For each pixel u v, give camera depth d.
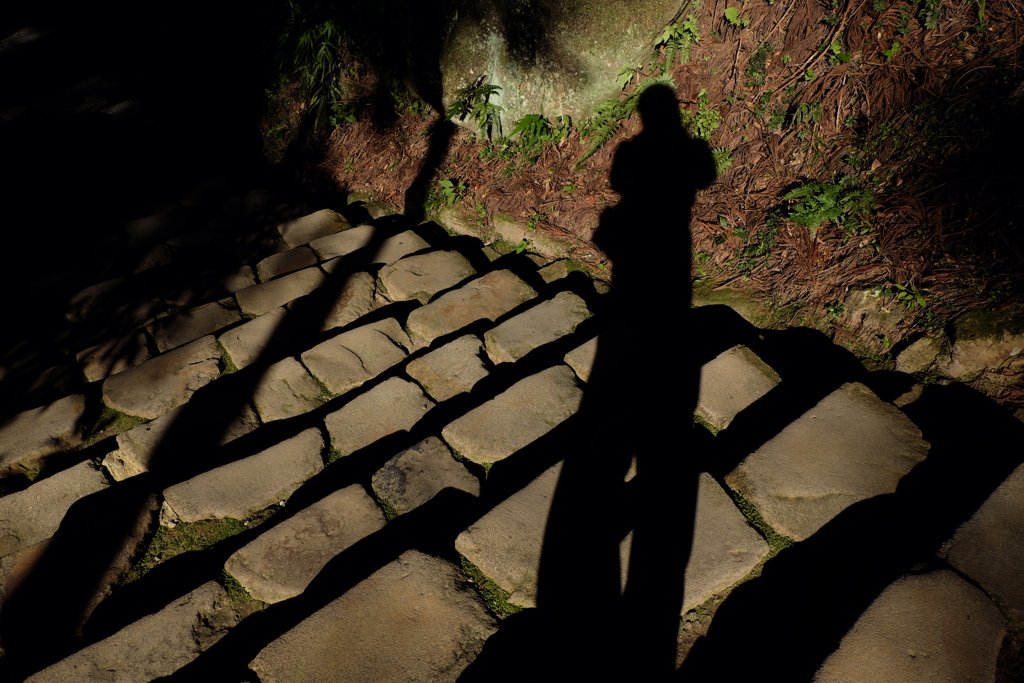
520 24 3.82
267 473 2.34
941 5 2.98
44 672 1.79
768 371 2.52
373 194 4.52
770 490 2.10
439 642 1.82
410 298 3.28
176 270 3.66
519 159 4.10
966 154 2.70
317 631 1.83
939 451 2.20
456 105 4.28
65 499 2.31
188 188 4.64
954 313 2.44
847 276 2.75
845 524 2.01
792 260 2.91
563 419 2.49
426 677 1.75
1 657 1.88
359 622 1.86
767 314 2.84
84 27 6.11
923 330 2.49
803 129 3.20
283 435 2.57
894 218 2.76
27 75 5.49
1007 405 2.24
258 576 2.01
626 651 1.79
